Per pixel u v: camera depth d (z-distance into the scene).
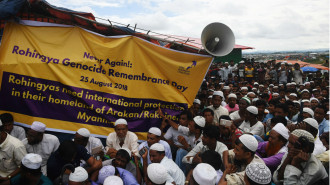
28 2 5.11
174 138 5.82
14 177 3.74
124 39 5.85
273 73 17.34
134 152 4.96
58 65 5.43
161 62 6.05
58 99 5.46
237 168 4.02
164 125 6.05
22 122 5.36
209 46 6.12
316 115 6.66
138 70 5.94
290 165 3.62
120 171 3.96
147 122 6.04
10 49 5.33
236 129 5.20
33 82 5.35
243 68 17.28
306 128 4.78
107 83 5.75
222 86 11.69
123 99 5.84
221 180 3.43
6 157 4.11
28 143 4.57
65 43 5.57
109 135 5.41
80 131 4.50
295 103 7.71
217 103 6.78
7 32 5.34
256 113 5.83
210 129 4.39
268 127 5.97
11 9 4.95
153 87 6.05
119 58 5.82
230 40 6.00
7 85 5.28
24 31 5.40
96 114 5.69
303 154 3.49
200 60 6.19
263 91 12.43
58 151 3.90
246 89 10.52
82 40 5.65
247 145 3.73
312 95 11.99
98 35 5.69
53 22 5.78
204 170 3.09
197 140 5.34
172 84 6.17
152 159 4.09
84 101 5.57
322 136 5.99
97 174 4.08
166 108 6.13
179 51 6.09
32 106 5.36
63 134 5.58
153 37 6.05
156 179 3.27
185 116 5.64
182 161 4.83
